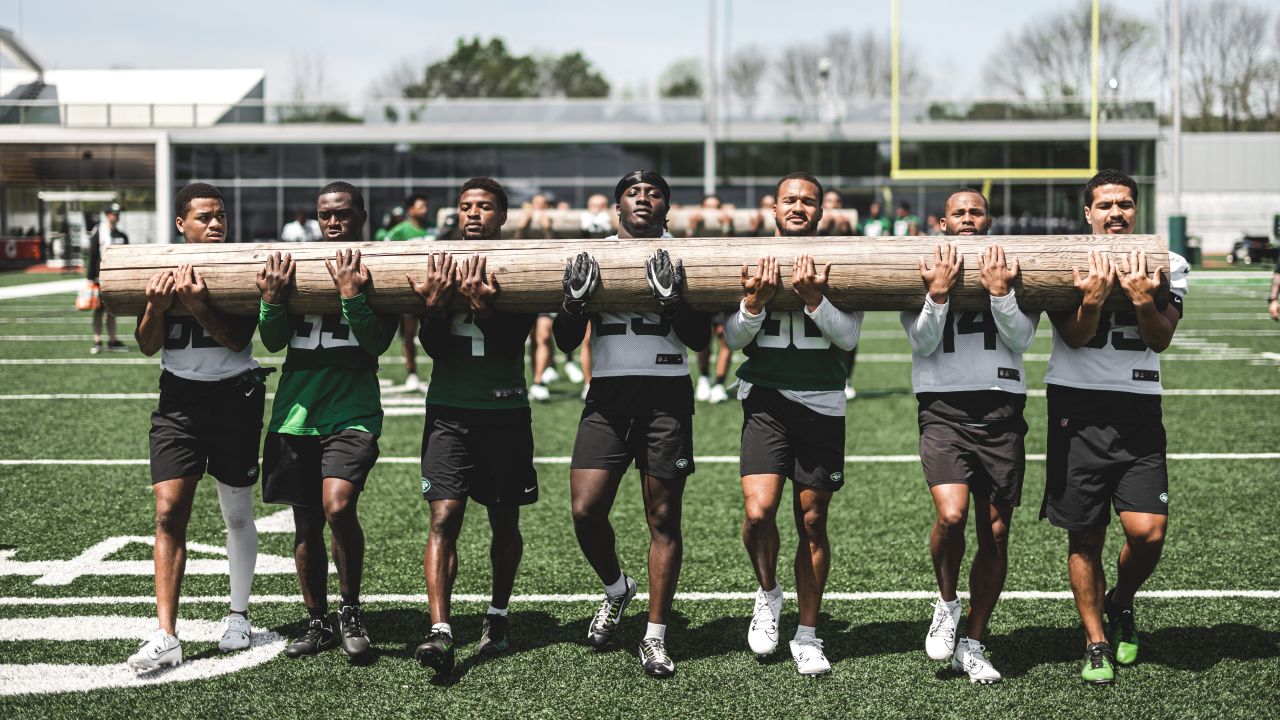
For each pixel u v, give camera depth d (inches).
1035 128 1055.0
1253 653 145.6
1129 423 136.9
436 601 138.2
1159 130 1033.5
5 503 227.5
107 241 499.5
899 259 137.3
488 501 146.1
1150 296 131.7
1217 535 202.4
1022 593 171.6
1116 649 144.2
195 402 144.3
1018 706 129.9
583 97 2426.2
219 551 196.9
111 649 148.2
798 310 141.8
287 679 138.6
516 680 138.6
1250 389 386.3
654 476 141.8
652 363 142.9
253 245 143.5
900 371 460.8
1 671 140.1
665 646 143.7
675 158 1125.7
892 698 132.5
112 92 1219.9
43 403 354.6
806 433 140.9
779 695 133.6
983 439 138.3
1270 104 1990.7
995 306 134.5
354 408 145.1
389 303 143.0
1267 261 1202.0
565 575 183.2
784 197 147.1
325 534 211.5
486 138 1126.4
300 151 1155.9
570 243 142.1
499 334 144.9
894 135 795.4
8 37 1207.6
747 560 191.8
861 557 193.3
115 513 220.2
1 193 1283.2
